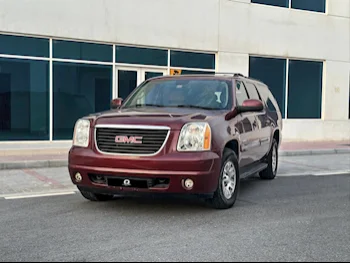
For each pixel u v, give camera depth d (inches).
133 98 295.4
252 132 295.0
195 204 264.8
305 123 693.9
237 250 183.5
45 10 506.6
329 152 579.5
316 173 406.6
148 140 227.0
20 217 234.4
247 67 642.2
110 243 191.6
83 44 536.1
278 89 677.3
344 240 199.9
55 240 195.8
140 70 573.9
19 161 405.4
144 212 245.3
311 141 695.1
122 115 243.0
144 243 191.8
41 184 328.8
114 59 554.9
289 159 514.3
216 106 270.7
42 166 410.3
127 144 229.1
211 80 289.4
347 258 176.2
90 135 240.2
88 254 177.9
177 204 264.2
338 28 714.2
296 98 692.7
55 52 521.0
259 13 645.3
